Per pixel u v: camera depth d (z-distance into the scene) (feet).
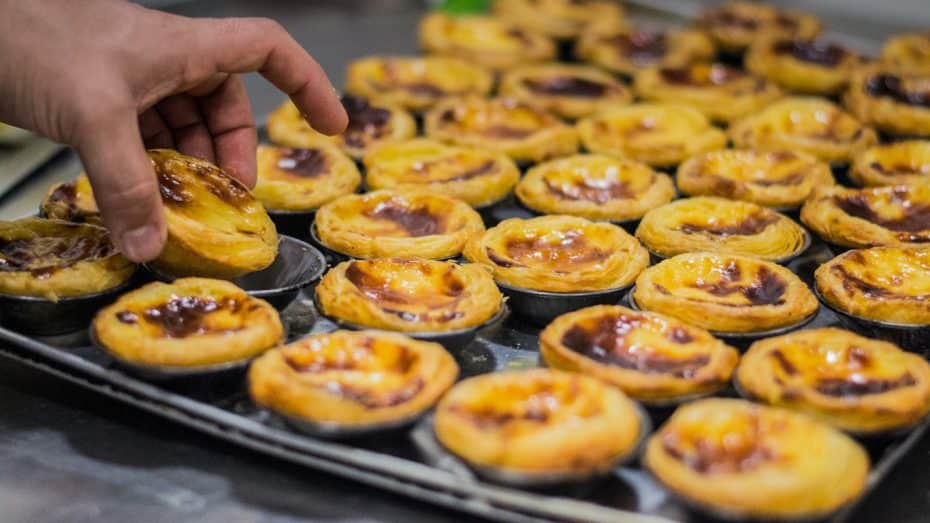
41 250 2.02
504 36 3.27
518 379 1.70
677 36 3.26
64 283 1.92
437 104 2.84
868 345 1.81
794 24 3.37
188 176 2.00
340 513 1.66
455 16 3.36
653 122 2.78
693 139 2.68
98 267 1.94
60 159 2.51
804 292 1.98
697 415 1.64
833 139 2.71
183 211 1.96
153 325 1.83
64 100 1.73
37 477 1.71
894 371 1.78
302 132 2.65
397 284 1.98
